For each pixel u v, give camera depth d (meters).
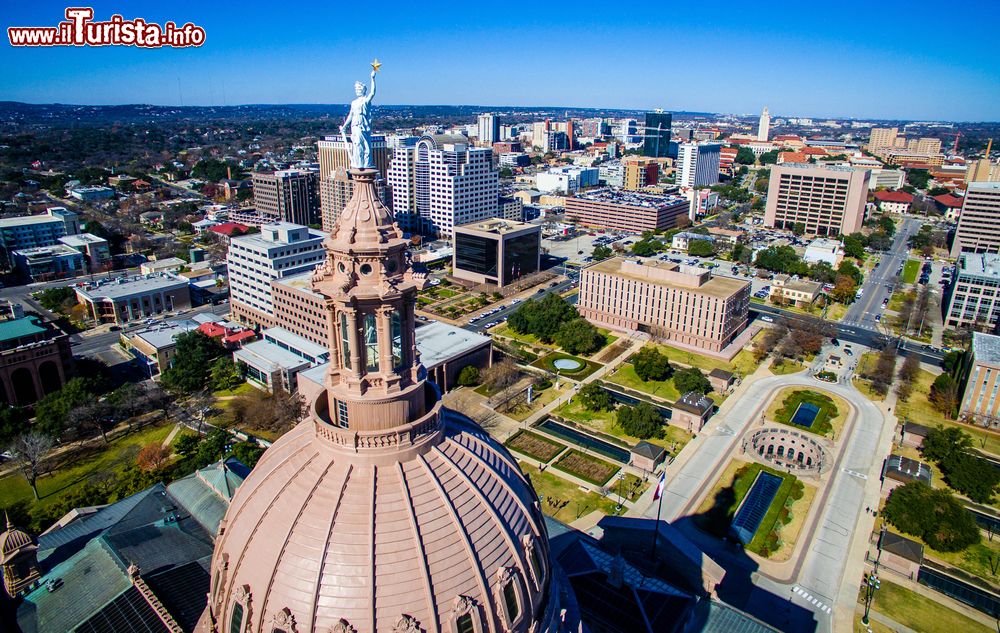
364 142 44.28
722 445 161.38
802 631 104.12
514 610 45.69
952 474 142.88
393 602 41.59
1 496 136.88
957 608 109.81
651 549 93.56
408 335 47.12
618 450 159.12
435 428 48.59
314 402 51.41
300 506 44.41
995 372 168.88
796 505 137.62
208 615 51.34
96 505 122.56
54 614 71.75
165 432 163.75
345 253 43.56
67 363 181.00
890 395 190.88
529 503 52.62
